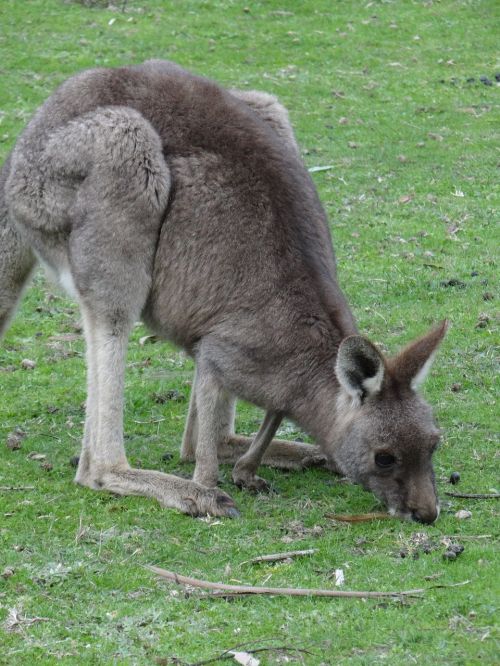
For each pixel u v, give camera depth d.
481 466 12.52
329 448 11.42
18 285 13.21
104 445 12.05
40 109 12.51
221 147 11.89
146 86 12.22
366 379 10.90
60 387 15.05
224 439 13.17
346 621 9.27
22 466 12.77
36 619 9.48
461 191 21.27
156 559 10.56
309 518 11.44
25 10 29.94
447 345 15.63
